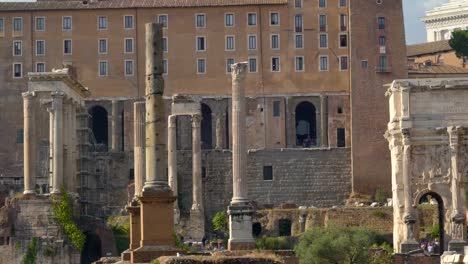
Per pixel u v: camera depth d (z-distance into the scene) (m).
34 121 196.00
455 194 172.50
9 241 188.00
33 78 195.62
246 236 140.25
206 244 191.38
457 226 171.75
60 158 193.50
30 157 194.00
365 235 156.62
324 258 147.38
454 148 172.75
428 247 170.38
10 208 189.88
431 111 174.25
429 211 197.38
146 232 94.62
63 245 187.50
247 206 141.12
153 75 96.00
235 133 144.00
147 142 95.81
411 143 173.88
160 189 94.75
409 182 173.62
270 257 102.62
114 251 195.50
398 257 155.88
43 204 189.88
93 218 196.50
